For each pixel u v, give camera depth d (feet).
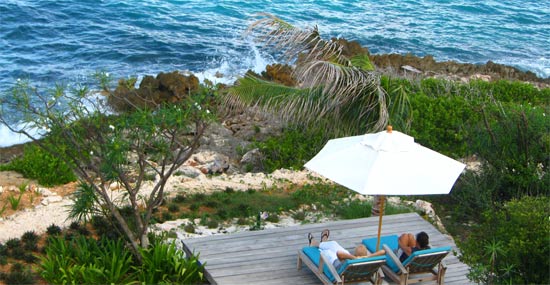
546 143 52.54
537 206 32.24
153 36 123.13
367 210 48.96
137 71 106.52
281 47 54.85
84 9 137.08
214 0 151.53
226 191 54.65
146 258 35.78
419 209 51.37
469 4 168.45
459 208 53.01
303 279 34.42
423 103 64.95
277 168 66.44
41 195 52.49
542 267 30.78
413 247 33.71
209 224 46.06
